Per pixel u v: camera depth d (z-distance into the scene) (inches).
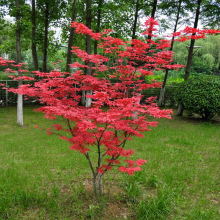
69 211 127.8
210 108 387.9
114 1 412.8
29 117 399.5
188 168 194.1
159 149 241.8
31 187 149.8
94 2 404.8
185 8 408.5
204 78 413.7
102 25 482.9
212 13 407.2
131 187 151.3
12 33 339.0
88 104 384.5
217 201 145.3
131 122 143.2
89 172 184.7
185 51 1027.3
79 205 130.9
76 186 158.7
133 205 137.4
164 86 574.2
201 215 125.3
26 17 337.7
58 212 126.1
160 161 210.8
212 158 218.8
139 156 220.2
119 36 442.6
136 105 124.6
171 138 292.4
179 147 256.4
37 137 278.2
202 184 165.8
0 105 518.6
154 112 120.5
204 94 386.0
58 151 227.9
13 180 158.1
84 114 131.0
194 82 409.7
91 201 140.8
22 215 124.3
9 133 294.5
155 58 183.8
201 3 402.3
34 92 134.0
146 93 579.2
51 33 589.6
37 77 503.2
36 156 210.4
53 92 132.8
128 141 270.5
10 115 413.7
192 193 153.6
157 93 592.4
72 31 471.8
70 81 145.6
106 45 188.4
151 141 275.4
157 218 124.6
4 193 136.3
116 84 180.4
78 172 179.3
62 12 531.2
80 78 155.8
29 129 319.6
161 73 984.3
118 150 130.0
